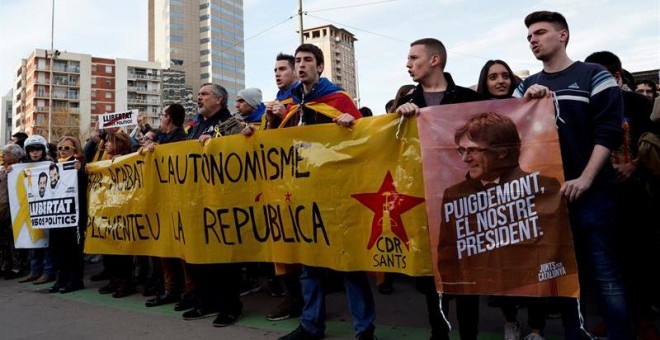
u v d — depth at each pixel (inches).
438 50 119.8
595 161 93.2
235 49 4854.8
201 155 158.2
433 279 115.6
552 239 96.7
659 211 117.8
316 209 129.6
